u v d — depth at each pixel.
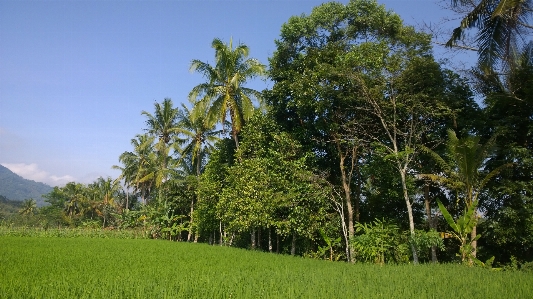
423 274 11.84
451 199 19.89
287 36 21.91
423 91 18.17
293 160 21.62
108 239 30.80
